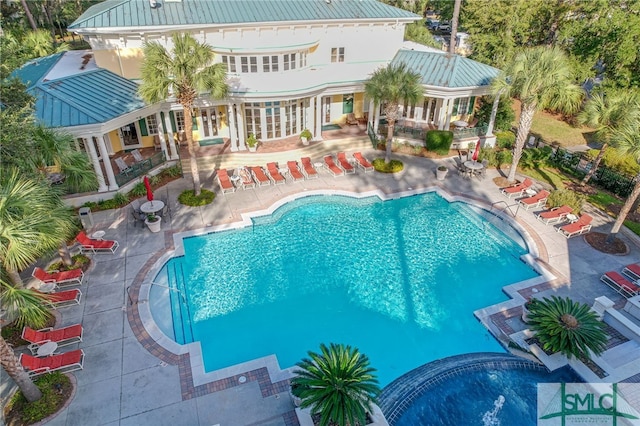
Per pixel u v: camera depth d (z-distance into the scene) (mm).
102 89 22453
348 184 24188
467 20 39906
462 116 31359
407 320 15219
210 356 13656
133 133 26562
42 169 15508
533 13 36031
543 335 13156
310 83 26516
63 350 13438
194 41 18406
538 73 20188
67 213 12969
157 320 14961
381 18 27734
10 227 9500
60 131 18281
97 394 11961
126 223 20156
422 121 31281
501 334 14375
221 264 17938
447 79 26875
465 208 22375
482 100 31016
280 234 20000
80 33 22750
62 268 16891
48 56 29219
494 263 18203
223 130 28594
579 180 24781
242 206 21750
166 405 11711
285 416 11453
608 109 20625
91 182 16547
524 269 17828
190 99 19438
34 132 14453
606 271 17312
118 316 14773
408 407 12086
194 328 14703
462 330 14844
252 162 26234
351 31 28000
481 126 28953
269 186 23766
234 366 12984
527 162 26219
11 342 13484
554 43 34938
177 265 17812
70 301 15234
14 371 10703
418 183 24484
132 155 25719
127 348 13523
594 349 12586
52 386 12000
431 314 15492
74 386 12164
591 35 30734
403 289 16656
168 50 23953
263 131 27922
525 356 13719
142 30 22547
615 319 14477
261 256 18469
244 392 12102
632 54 28438
